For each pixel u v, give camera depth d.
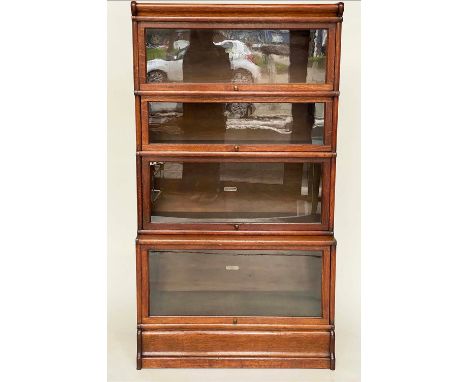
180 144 3.96
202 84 3.91
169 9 3.86
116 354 4.19
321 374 3.97
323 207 4.00
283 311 4.04
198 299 4.04
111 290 5.01
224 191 4.04
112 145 4.95
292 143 3.98
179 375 3.94
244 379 3.89
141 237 3.99
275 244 3.97
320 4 3.83
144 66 3.91
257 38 3.93
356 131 4.92
